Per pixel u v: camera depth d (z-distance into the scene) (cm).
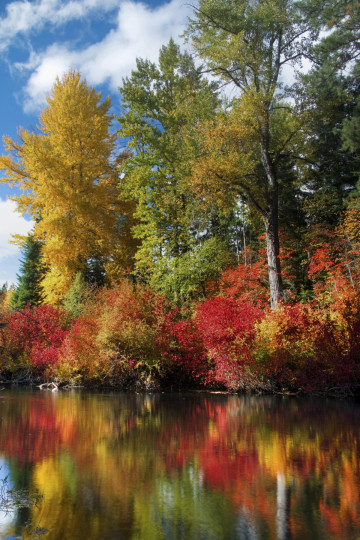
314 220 2170
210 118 1739
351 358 998
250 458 410
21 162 2427
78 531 239
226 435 528
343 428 577
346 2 1911
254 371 1092
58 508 276
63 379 1295
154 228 2253
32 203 2370
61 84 2559
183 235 2188
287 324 1070
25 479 339
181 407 815
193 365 1188
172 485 324
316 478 343
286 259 2152
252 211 1877
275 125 1716
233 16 1619
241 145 1594
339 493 305
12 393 1106
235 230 2486
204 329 1145
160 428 580
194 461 398
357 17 1892
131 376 1228
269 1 1579
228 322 1116
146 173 2245
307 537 231
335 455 421
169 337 1238
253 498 295
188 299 2041
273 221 1659
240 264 2095
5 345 1541
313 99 1588
